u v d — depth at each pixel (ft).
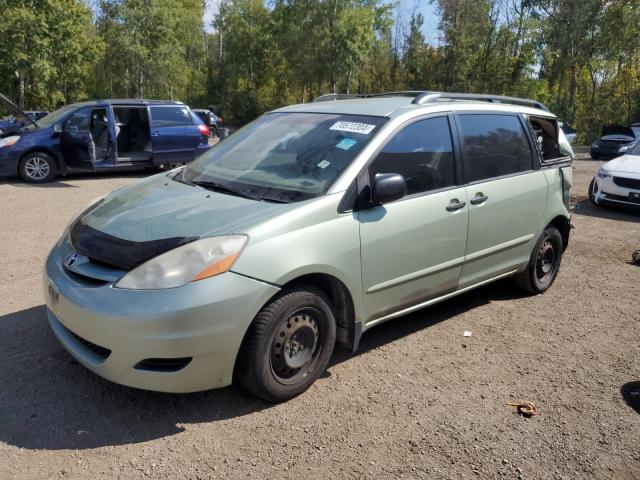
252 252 9.90
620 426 10.84
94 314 9.52
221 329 9.59
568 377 12.64
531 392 11.91
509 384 12.19
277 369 10.64
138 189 13.03
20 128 37.68
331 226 10.98
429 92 14.44
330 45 133.39
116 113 39.65
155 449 9.41
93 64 128.47
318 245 10.71
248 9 182.09
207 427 10.07
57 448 9.32
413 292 13.05
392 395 11.45
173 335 9.29
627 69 128.26
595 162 68.39
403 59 161.38
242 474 8.91
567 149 18.21
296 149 12.80
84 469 8.84
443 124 13.76
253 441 9.75
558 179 17.20
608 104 130.00
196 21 188.96
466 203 13.82
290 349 10.77
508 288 18.44
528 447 10.03
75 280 10.26
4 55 97.76
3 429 9.71
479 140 14.64
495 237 14.92
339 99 16.14
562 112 132.16
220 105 184.65
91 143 35.42
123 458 9.14
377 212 11.84
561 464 9.62
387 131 12.41
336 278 11.11
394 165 12.38
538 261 17.28
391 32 159.94
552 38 134.31
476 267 14.67
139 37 130.52
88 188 35.37
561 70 140.36
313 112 14.21
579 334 15.02
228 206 11.03
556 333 15.02
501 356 13.51
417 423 10.53
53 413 10.25
